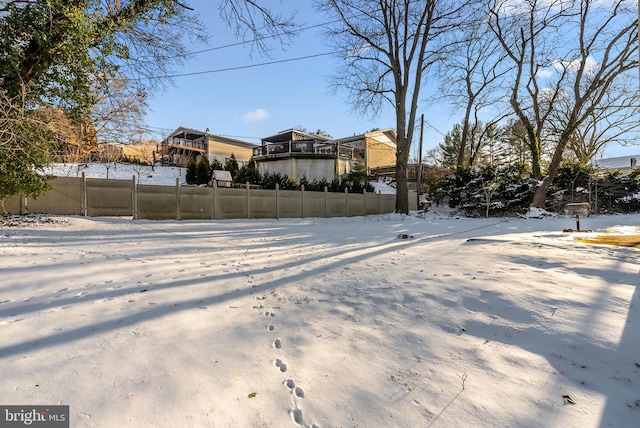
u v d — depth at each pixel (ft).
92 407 4.96
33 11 20.54
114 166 73.51
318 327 8.00
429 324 7.97
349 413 4.99
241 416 4.87
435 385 5.64
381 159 116.67
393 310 8.89
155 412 4.88
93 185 37.52
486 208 52.49
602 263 12.33
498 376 5.85
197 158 103.24
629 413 4.87
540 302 8.74
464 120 71.36
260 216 49.16
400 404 5.17
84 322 8.08
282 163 83.10
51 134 26.86
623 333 7.07
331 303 9.64
